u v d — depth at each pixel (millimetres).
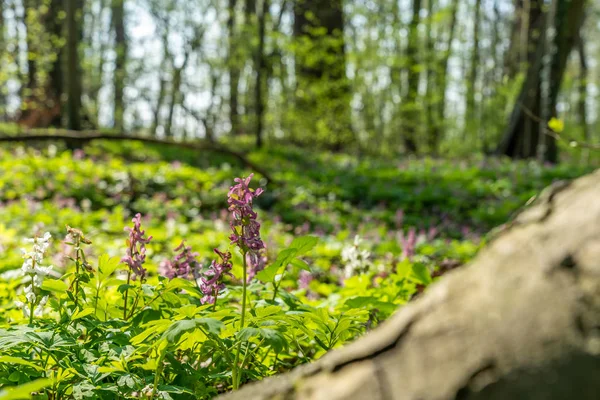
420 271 4008
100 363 2760
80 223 10680
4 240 8305
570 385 1041
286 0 24094
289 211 13664
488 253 1326
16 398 1638
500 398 1076
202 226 11508
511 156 23109
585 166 19438
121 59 38938
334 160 21266
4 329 2779
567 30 19422
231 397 1514
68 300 3111
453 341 1185
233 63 27391
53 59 23281
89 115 27344
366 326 3578
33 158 15516
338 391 1267
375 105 32125
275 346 2207
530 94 22516
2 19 28016
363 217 13648
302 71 22984
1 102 28484
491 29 42188
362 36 26359
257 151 21328
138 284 3268
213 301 3074
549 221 1297
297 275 5309
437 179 17312
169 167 15938
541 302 1146
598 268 1141
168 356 2740
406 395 1166
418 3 27594
